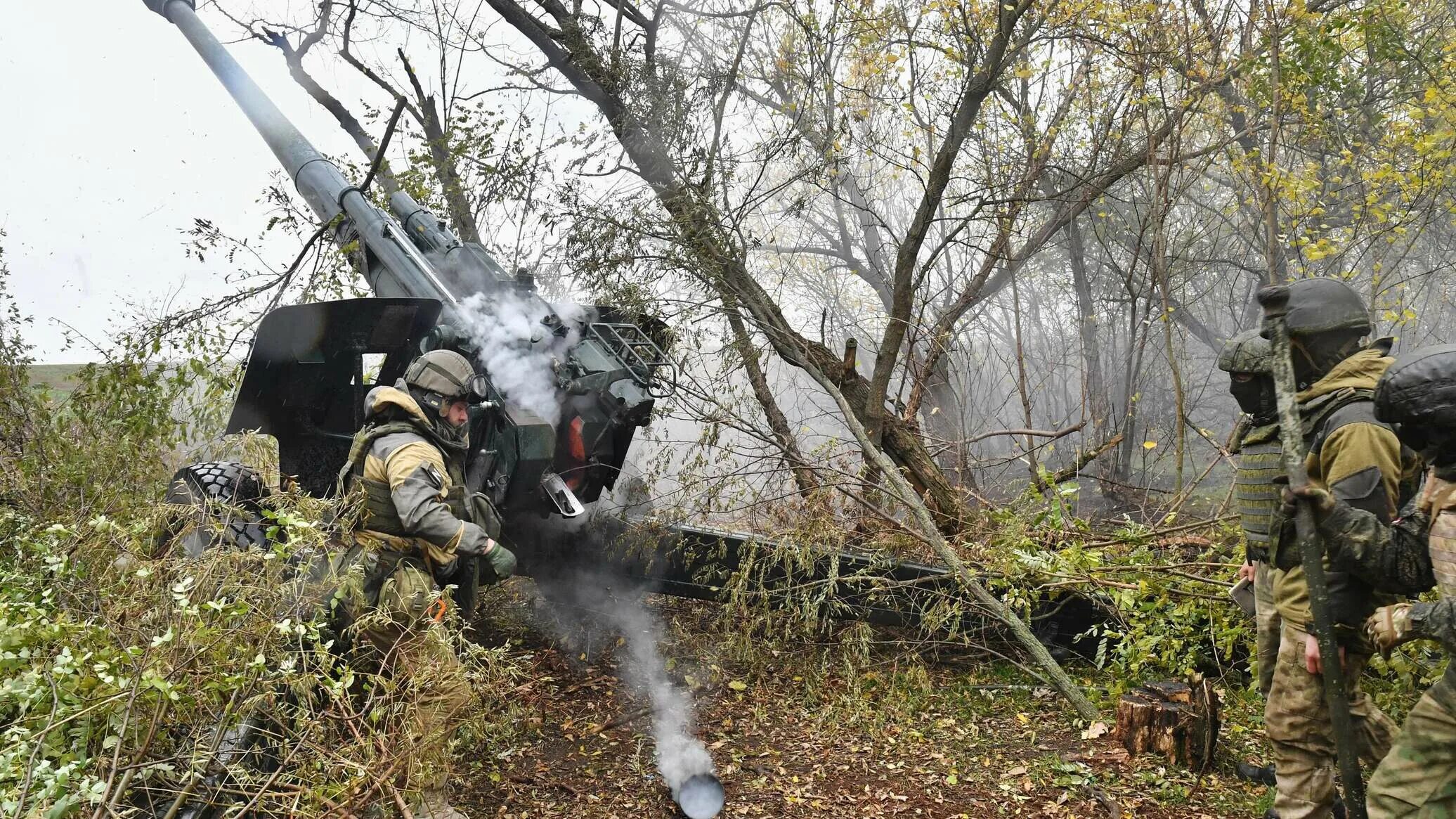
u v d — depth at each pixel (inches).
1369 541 97.5
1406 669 142.9
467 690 126.4
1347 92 315.3
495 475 157.9
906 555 200.7
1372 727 112.3
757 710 166.6
